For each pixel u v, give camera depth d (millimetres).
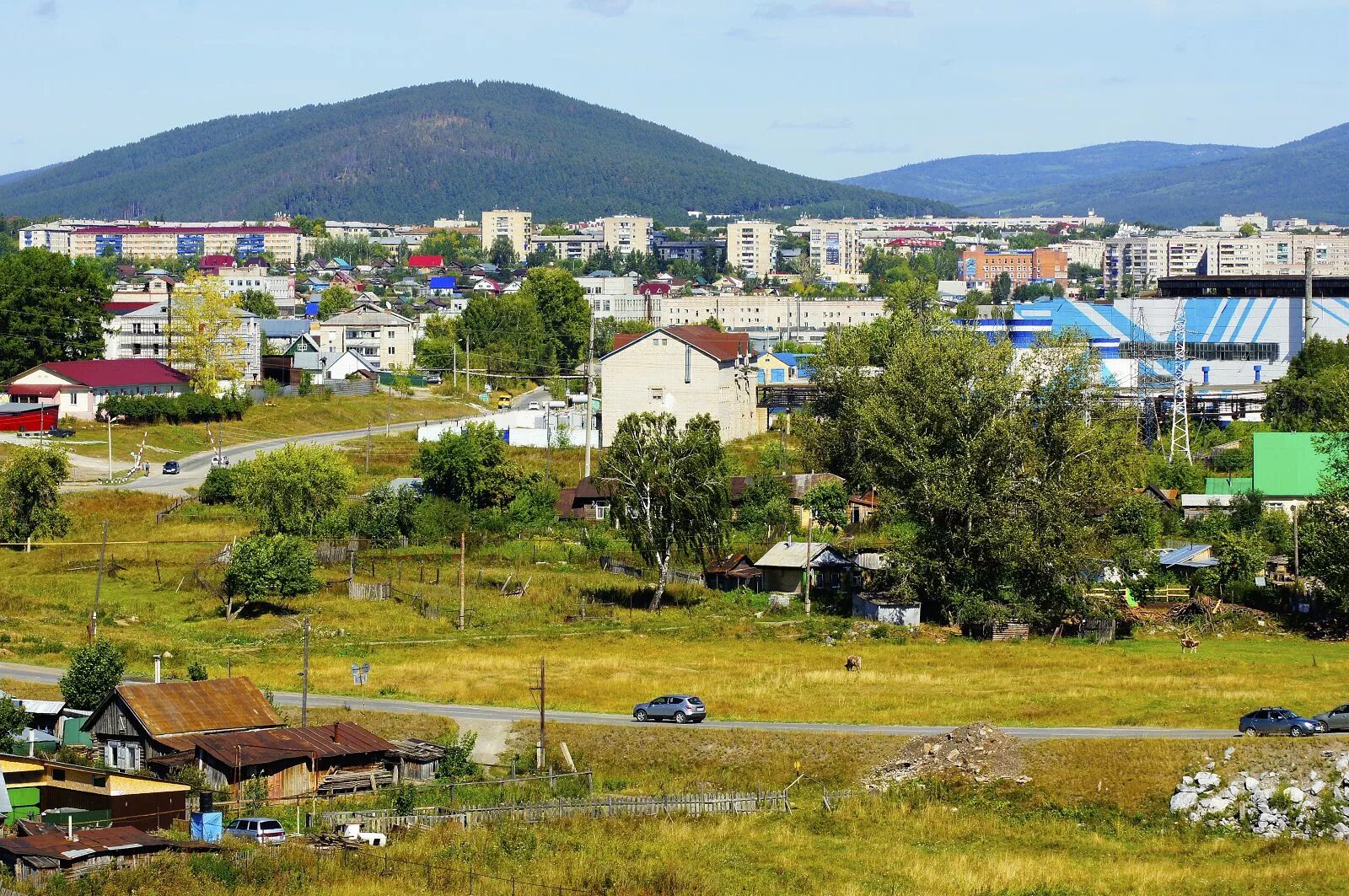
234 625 160500
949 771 114875
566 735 122125
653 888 93500
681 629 164500
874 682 139375
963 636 164125
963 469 169125
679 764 118312
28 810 98812
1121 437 178250
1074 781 112312
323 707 126812
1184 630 166625
